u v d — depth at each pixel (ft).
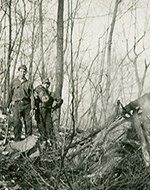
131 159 25.57
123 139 26.96
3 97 41.32
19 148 27.53
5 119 34.68
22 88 31.99
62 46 41.65
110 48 35.65
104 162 25.13
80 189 23.52
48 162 25.66
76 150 25.16
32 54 42.01
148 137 26.71
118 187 24.34
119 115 26.07
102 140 25.13
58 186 23.49
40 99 32.68
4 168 26.22
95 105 24.47
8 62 44.83
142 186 24.70
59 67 41.29
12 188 25.13
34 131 37.22
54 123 34.94
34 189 24.26
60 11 42.52
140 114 26.89
